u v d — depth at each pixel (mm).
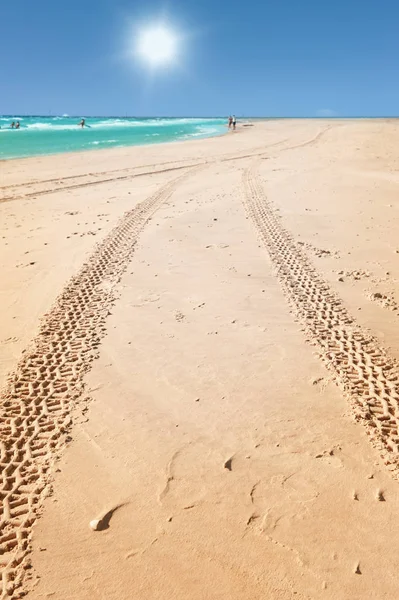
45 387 3787
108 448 3133
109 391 3732
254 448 3111
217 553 2398
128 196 11258
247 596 2189
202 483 2836
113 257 6832
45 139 29219
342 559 2354
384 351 4242
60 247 7395
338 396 3621
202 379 3867
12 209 10203
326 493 2748
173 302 5328
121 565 2348
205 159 18375
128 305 5266
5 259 6953
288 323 4793
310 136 27953
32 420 3412
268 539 2467
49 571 2324
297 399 3592
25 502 2729
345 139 24312
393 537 2467
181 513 2633
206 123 60688
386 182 11742
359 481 2828
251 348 4328
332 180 12297
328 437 3195
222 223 8555
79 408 3531
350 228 8078
